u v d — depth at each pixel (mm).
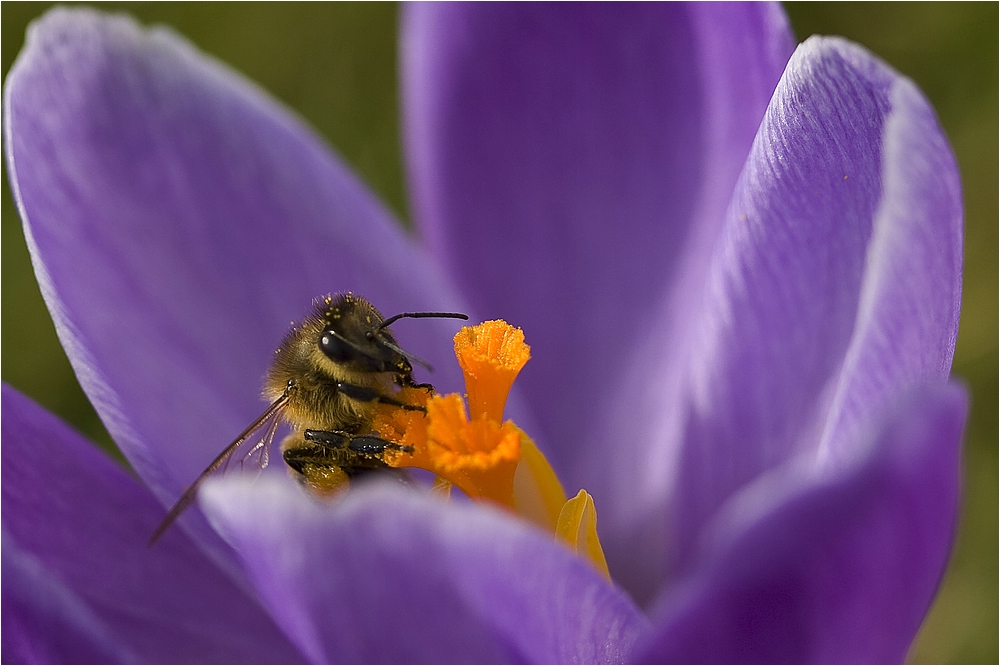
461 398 137
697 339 141
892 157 127
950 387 123
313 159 145
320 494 143
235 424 142
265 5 179
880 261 128
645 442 145
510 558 124
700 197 145
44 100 141
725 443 140
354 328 141
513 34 146
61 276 138
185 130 143
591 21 145
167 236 142
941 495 124
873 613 125
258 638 139
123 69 143
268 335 144
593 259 147
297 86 180
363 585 124
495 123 147
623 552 145
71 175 141
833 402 133
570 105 147
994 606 169
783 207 134
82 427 174
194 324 142
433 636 125
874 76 130
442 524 123
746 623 124
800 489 122
